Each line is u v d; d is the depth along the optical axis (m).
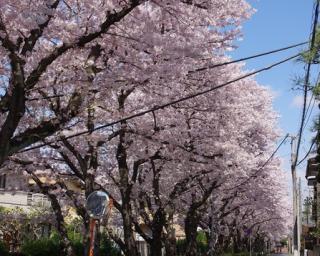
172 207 24.77
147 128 17.69
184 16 12.63
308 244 41.97
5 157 10.08
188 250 28.02
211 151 19.80
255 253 68.00
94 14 11.47
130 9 11.15
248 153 26.16
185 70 13.00
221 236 44.41
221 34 15.19
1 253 25.94
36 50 13.24
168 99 16.14
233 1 14.75
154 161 22.20
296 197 31.00
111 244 29.94
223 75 18.06
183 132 18.72
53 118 11.31
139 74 12.76
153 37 11.95
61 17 11.25
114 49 12.56
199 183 24.11
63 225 19.80
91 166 17.75
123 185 19.25
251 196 34.50
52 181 21.61
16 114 10.16
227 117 19.41
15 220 28.72
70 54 13.04
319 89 11.40
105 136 17.58
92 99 12.70
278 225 65.81
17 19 10.64
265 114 28.44
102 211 13.27
